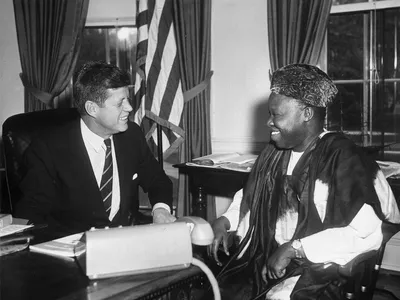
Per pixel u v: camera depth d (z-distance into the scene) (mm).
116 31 4523
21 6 4445
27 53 4465
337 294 1714
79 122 2250
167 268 1357
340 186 1716
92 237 1305
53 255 1507
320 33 3531
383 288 3227
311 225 1769
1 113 4684
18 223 1782
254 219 1979
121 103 2084
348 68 3807
